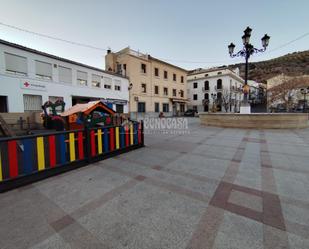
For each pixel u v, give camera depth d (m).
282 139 7.23
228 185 3.11
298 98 35.09
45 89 14.56
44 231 1.97
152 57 28.05
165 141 7.17
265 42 9.42
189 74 42.69
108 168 4.04
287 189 2.91
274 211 2.29
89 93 18.31
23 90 13.20
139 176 3.56
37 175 3.36
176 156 4.97
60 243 1.79
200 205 2.47
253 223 2.05
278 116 10.14
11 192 2.91
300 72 39.84
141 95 25.84
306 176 3.44
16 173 3.13
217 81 37.31
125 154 5.22
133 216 2.23
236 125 11.09
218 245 1.73
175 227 2.02
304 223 2.04
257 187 3.01
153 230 1.97
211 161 4.48
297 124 10.32
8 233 1.94
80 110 6.68
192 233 1.91
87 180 3.38
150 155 5.10
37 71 14.10
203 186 3.08
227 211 2.31
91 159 4.39
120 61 25.05
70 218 2.21
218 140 7.25
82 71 17.62
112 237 1.87
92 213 2.31
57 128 9.95
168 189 2.98
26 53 13.34
